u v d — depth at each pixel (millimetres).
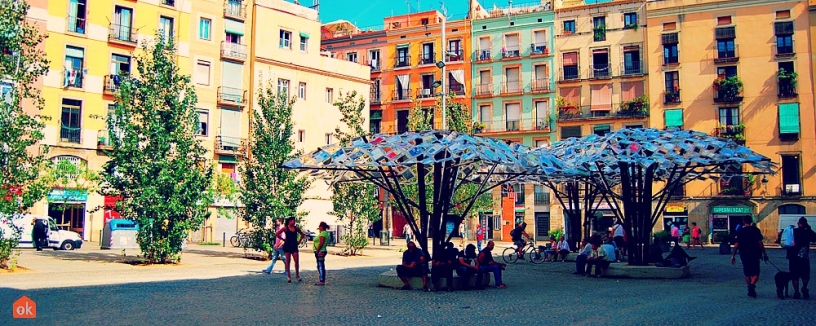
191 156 25547
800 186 49188
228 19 47438
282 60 50156
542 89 57312
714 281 19172
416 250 16750
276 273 21250
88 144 40281
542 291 16391
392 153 16500
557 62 57250
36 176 21375
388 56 63281
